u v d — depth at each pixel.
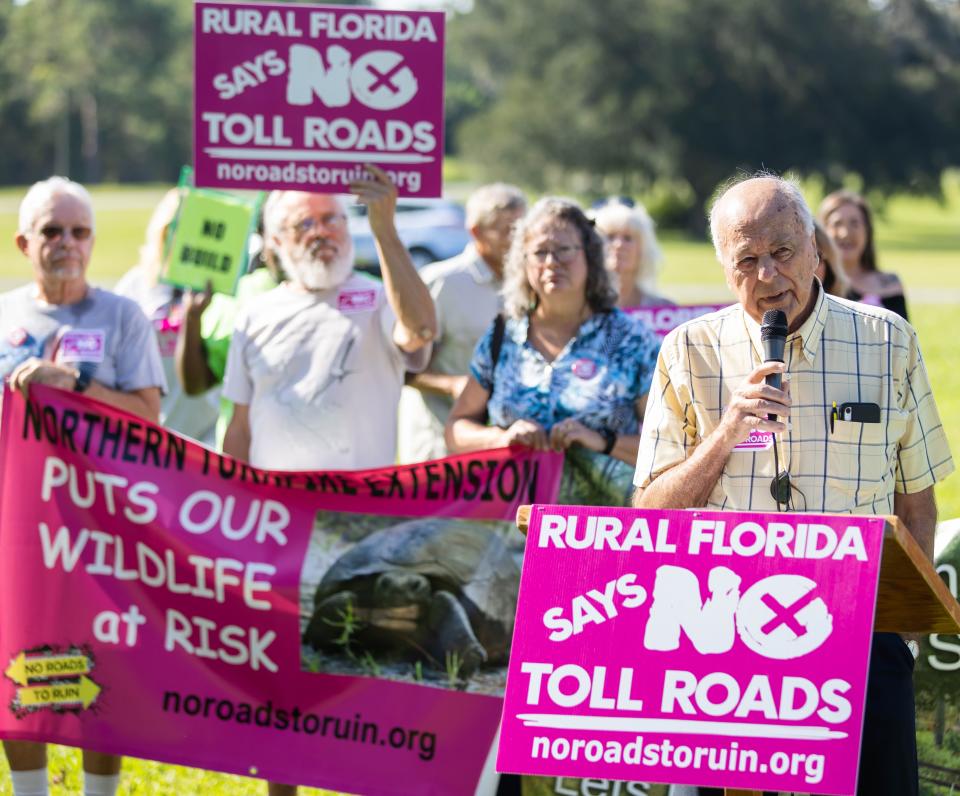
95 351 5.39
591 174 68.62
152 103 96.00
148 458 5.23
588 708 3.20
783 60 64.31
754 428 3.49
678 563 3.24
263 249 6.55
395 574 5.12
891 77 65.50
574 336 5.23
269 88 5.48
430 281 6.53
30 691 5.18
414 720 5.04
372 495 5.15
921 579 3.31
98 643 5.18
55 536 5.24
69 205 5.37
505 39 69.50
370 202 5.47
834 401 3.70
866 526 3.14
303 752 5.07
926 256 43.53
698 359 3.82
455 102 97.94
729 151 65.12
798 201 3.61
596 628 3.24
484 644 5.06
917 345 3.78
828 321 3.74
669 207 68.50
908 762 3.76
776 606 3.15
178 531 5.19
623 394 5.15
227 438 5.72
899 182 67.19
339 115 5.49
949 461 3.81
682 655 3.18
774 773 3.07
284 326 5.60
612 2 65.00
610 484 5.03
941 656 4.58
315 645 5.11
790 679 3.11
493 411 5.30
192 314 6.19
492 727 5.01
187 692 5.14
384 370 5.61
